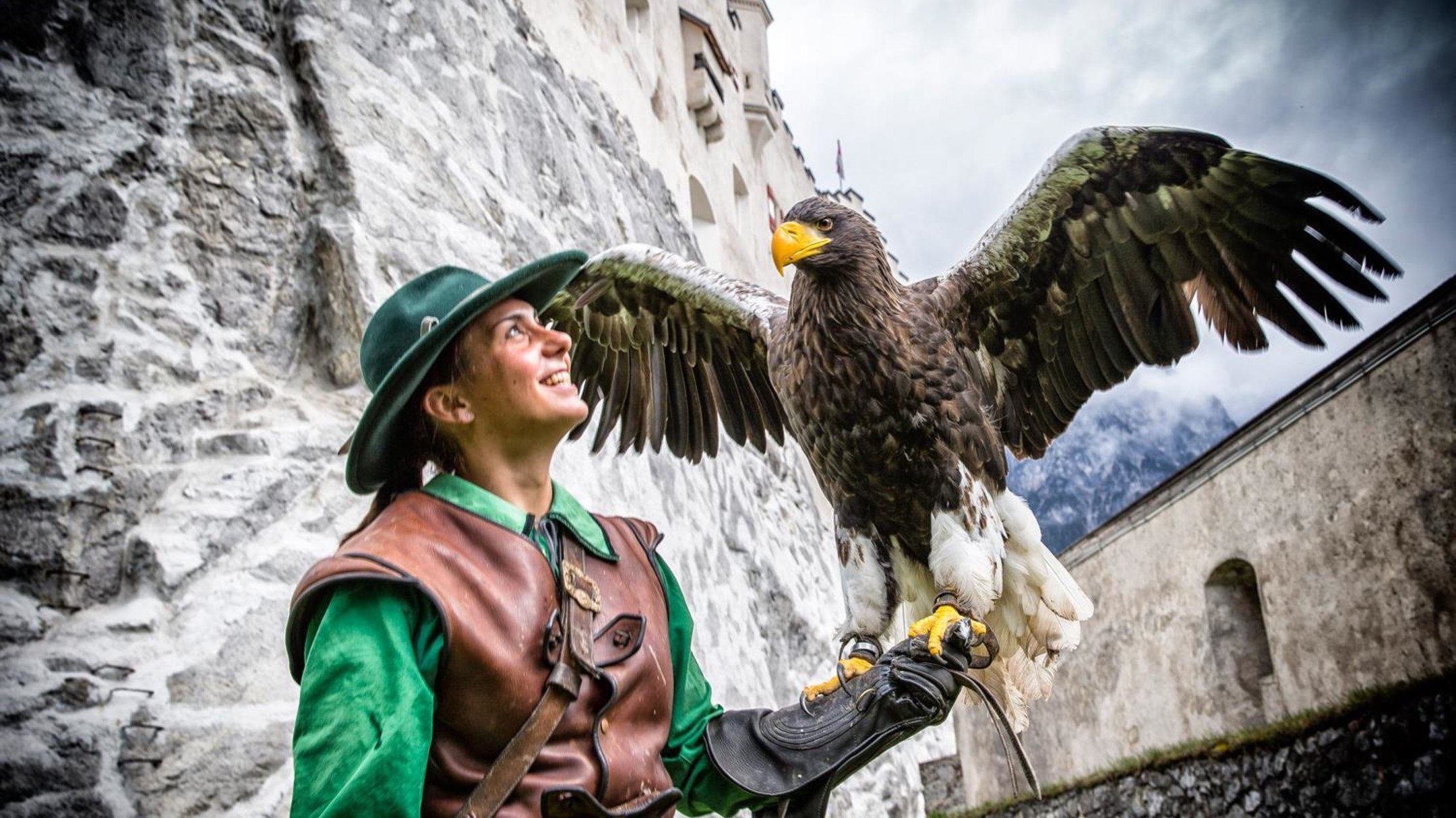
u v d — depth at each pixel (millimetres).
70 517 3744
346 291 4695
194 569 3809
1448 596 9789
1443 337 9867
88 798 3314
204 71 4816
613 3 10258
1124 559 14125
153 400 4090
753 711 2205
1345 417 10844
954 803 16828
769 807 2111
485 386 1933
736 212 14617
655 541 2123
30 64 4434
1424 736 7914
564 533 1910
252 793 3557
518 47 7512
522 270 1905
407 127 5566
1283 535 11547
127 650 3572
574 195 7262
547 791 1654
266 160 4816
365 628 1667
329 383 4609
